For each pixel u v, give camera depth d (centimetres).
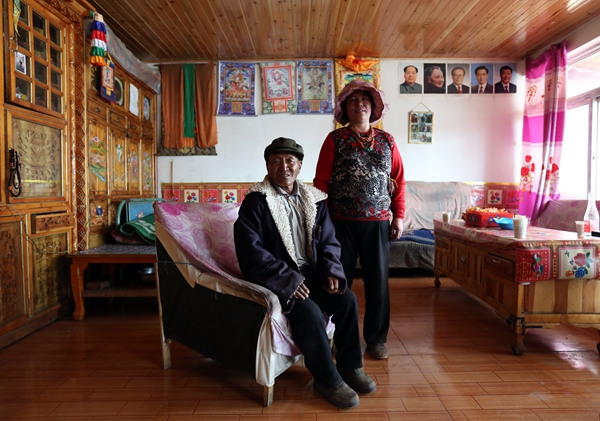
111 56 333
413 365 190
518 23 368
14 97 218
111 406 154
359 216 190
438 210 446
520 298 200
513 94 469
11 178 216
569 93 431
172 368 189
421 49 436
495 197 472
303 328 150
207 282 163
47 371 186
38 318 245
